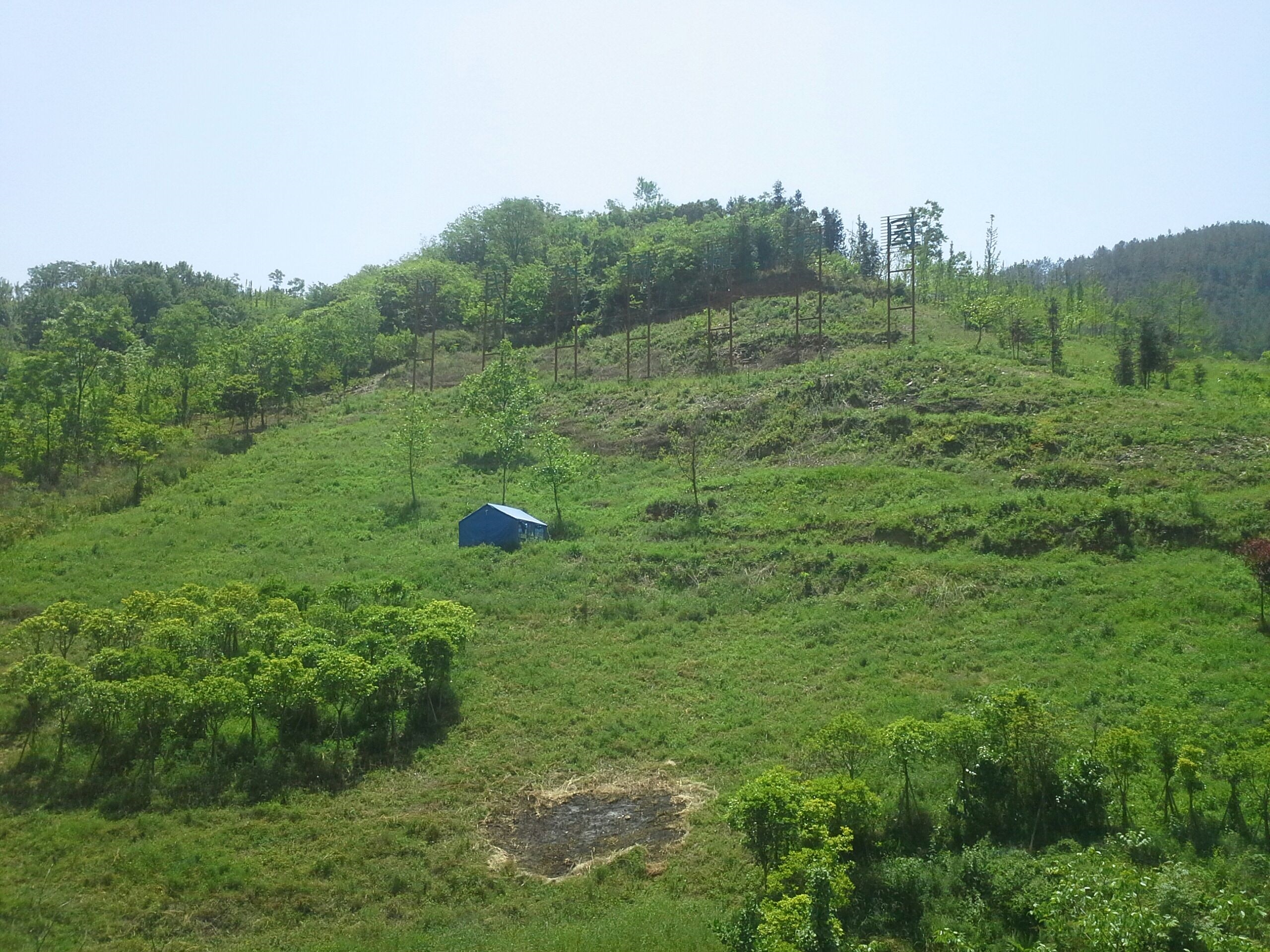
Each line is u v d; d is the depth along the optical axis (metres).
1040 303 68.88
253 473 47.69
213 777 19.30
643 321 79.38
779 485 38.44
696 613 28.67
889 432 42.16
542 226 111.75
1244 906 12.05
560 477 40.16
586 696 23.66
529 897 15.80
